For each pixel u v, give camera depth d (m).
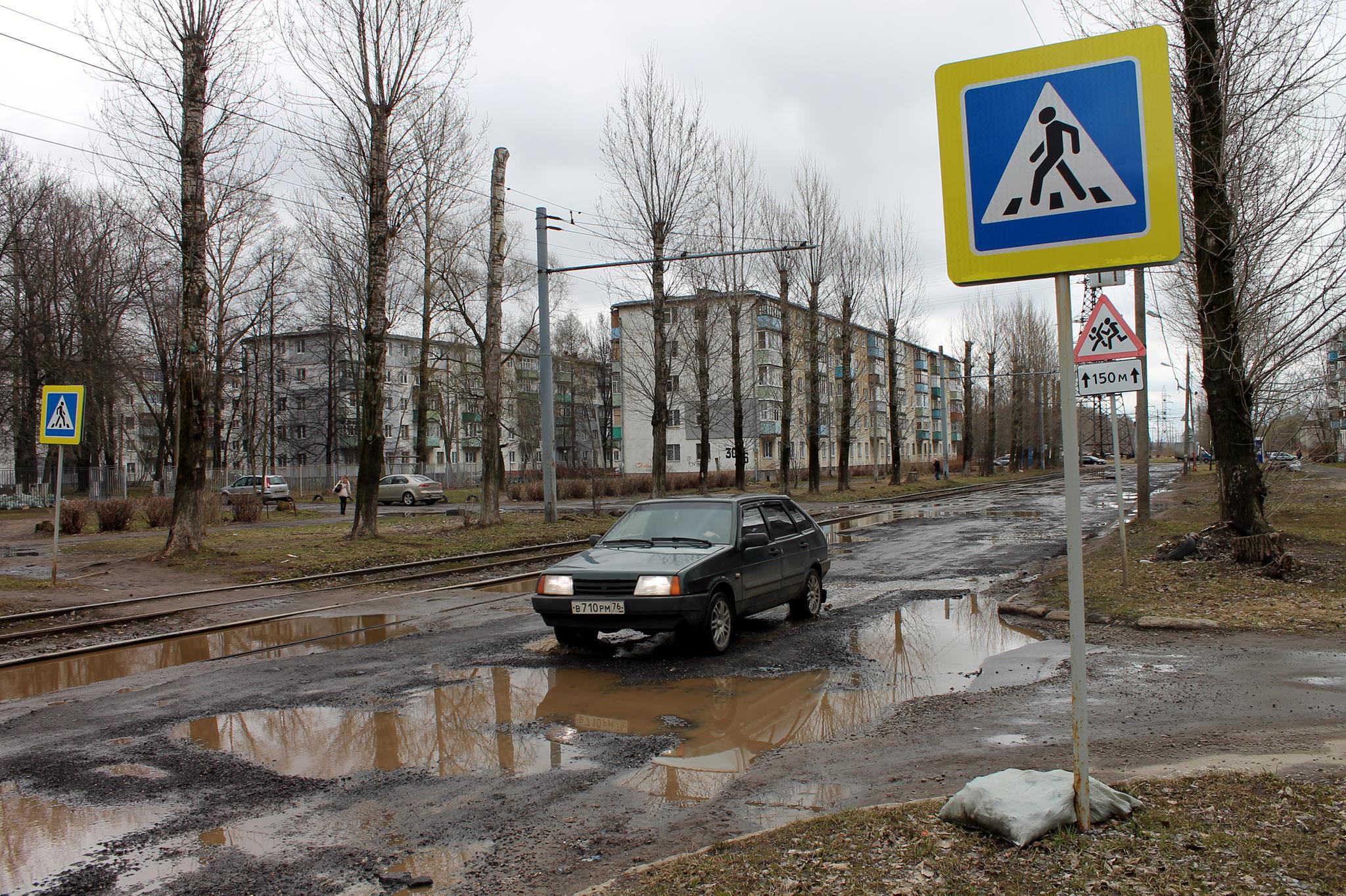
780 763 4.91
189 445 15.82
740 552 8.52
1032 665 7.11
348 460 67.44
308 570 14.97
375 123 18.70
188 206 15.45
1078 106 3.25
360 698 6.65
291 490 55.62
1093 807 3.43
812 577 9.92
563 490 42.38
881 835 3.54
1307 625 7.81
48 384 40.66
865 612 10.16
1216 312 11.59
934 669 7.16
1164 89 3.14
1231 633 7.81
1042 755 4.74
